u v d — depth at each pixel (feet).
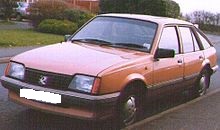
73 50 21.43
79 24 90.63
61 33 84.12
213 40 101.71
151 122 22.88
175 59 24.48
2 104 23.99
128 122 21.12
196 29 28.73
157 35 23.29
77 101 18.39
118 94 19.42
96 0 135.54
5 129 19.61
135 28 23.67
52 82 18.94
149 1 99.91
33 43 59.16
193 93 29.25
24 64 19.89
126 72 19.98
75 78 18.70
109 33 23.71
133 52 22.11
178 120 23.68
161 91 23.40
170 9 101.24
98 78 18.57
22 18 122.83
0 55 44.39
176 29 25.68
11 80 20.07
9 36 64.13
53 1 94.48
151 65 21.95
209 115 25.30
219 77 40.73
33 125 20.48
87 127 20.71
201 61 28.25
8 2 109.29
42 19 91.56
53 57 20.13
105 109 18.99
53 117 21.90
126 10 101.24
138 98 21.57
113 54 21.20
